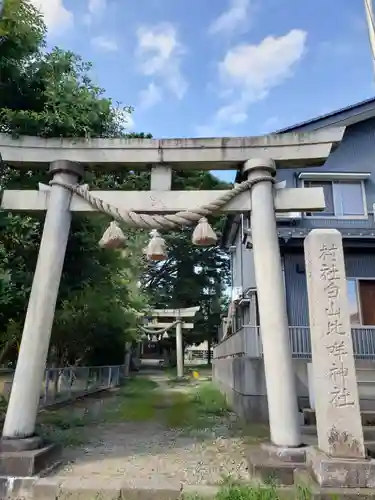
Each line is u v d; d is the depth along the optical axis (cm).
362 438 405
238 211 567
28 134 645
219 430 760
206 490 411
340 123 1197
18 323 677
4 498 414
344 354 432
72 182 580
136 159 581
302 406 824
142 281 2923
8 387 809
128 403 1184
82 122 670
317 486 377
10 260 671
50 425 779
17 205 571
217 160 577
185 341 3197
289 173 1202
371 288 1102
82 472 474
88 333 1414
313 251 464
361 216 1166
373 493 362
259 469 435
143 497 411
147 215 557
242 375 895
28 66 679
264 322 510
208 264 3008
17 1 616
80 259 706
